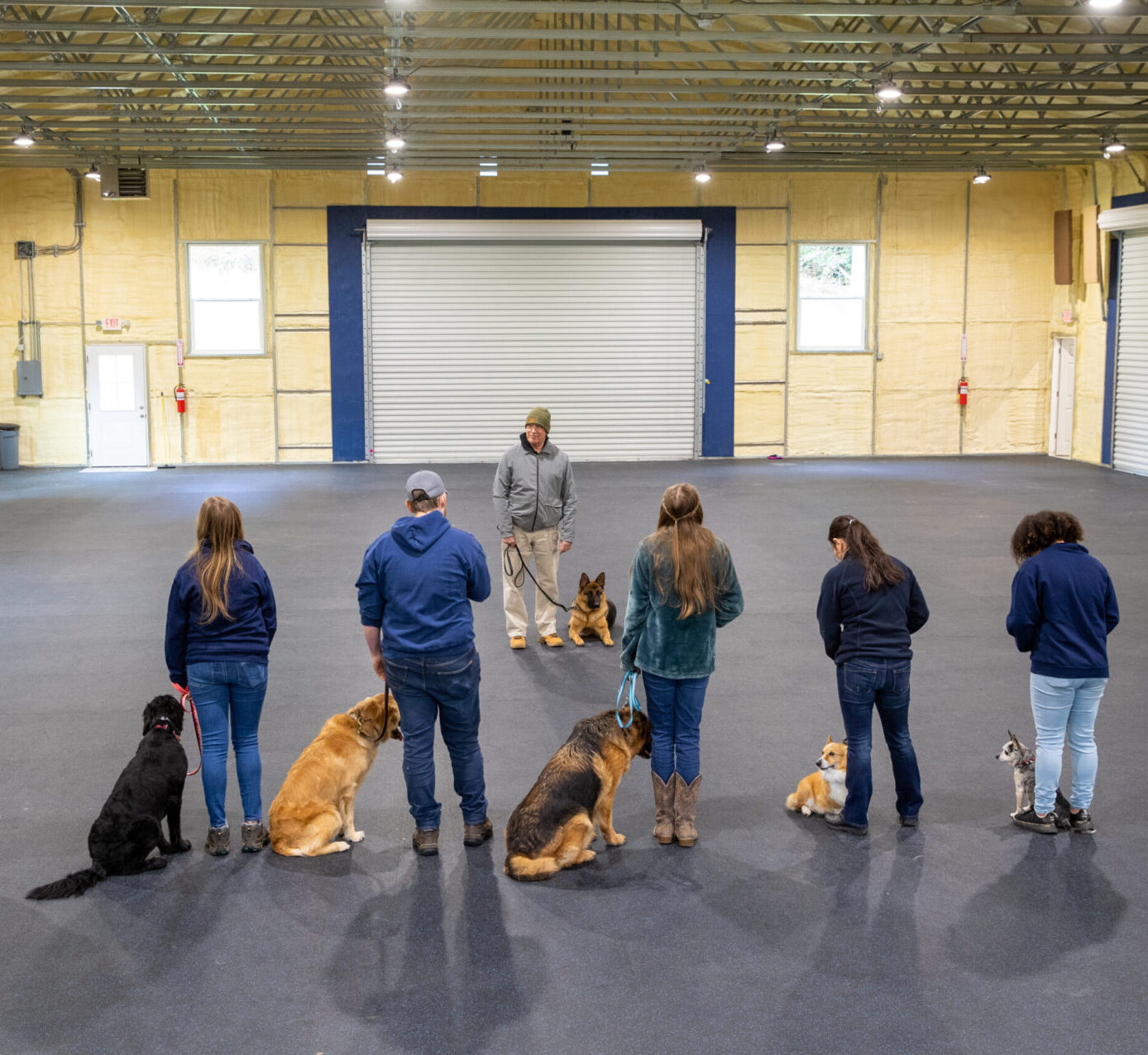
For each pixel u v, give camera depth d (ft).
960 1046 10.45
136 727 19.79
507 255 60.80
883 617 14.60
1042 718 14.82
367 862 14.34
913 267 62.64
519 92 40.65
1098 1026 10.74
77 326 59.57
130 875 13.93
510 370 61.62
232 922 12.80
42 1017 10.96
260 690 14.47
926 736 19.13
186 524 41.55
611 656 24.43
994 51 41.16
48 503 46.98
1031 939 12.35
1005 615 27.66
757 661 23.89
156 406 60.44
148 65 39.50
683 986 11.47
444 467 59.93
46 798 16.49
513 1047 10.48
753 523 41.04
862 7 31.12
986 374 63.98
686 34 34.60
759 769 17.66
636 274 61.41
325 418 61.36
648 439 62.75
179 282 59.67
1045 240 63.05
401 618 13.98
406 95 39.60
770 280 62.08
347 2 30.60
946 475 55.11
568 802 13.92
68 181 58.49
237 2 30.81
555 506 24.76
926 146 54.44
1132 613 27.53
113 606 28.96
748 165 57.16
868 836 15.10
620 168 55.62
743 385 62.80
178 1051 10.44
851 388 63.36
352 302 60.54
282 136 51.16
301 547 36.86
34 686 22.18
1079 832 15.11
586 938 12.43
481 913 13.01
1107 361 58.39
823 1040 10.55
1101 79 39.63
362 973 11.75
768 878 13.88
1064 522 14.75
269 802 16.37
